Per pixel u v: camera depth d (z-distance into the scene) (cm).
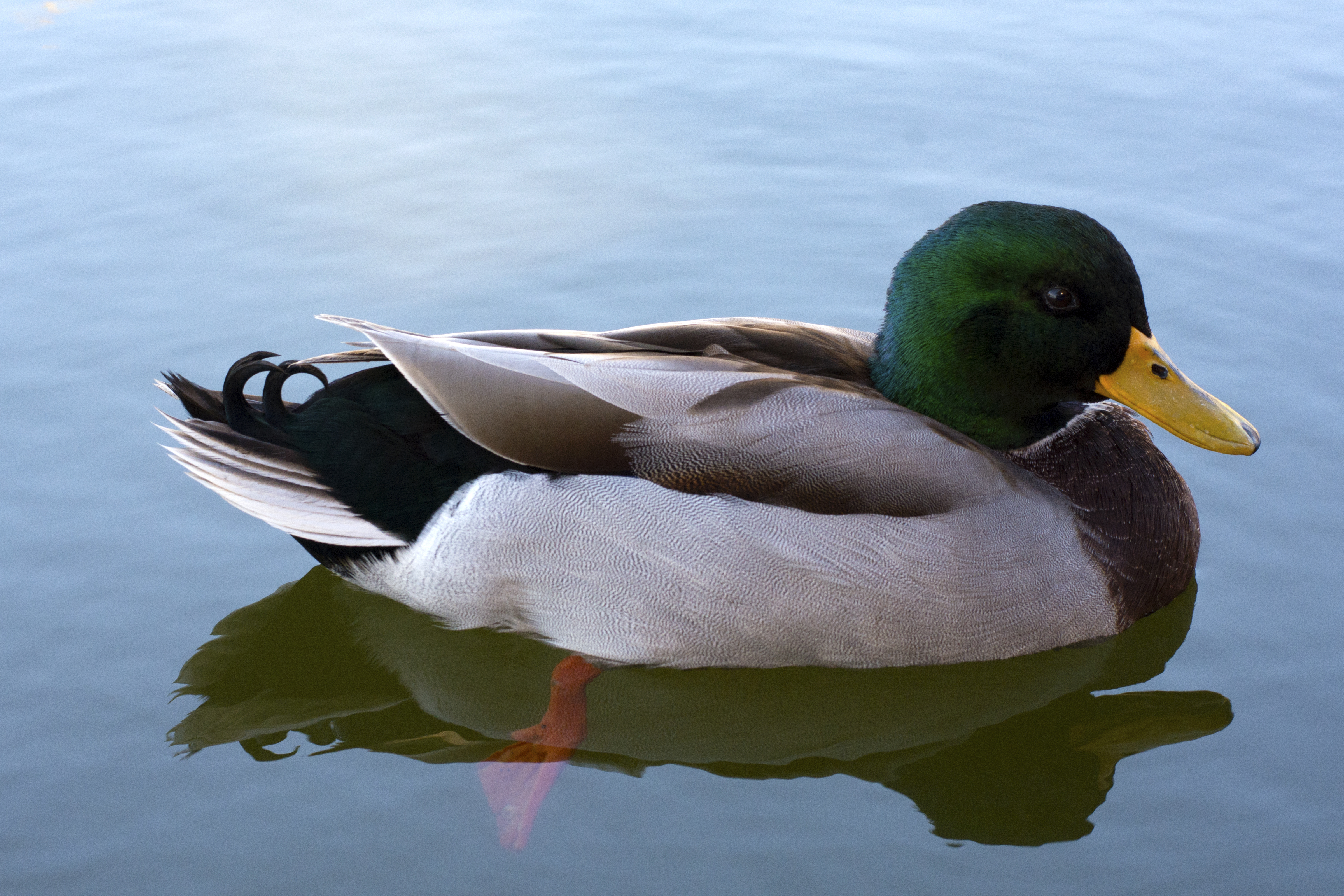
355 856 132
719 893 131
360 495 139
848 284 161
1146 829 134
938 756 138
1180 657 141
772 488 137
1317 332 156
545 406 138
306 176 169
